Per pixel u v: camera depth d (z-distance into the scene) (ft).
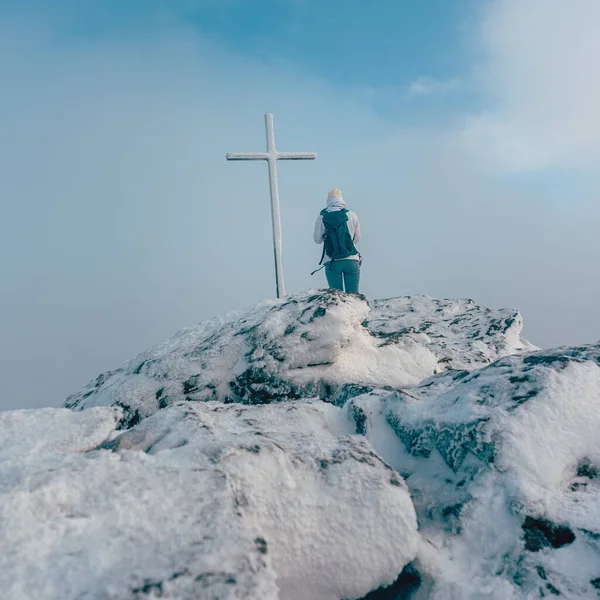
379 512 4.65
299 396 10.21
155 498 3.90
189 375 10.64
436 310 20.04
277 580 4.21
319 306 10.75
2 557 3.14
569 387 6.17
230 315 12.77
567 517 4.95
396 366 11.12
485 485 5.49
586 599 4.30
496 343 16.16
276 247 22.71
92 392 12.11
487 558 4.94
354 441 5.77
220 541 3.50
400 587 4.89
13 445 5.32
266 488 4.56
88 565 3.15
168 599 2.96
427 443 6.49
